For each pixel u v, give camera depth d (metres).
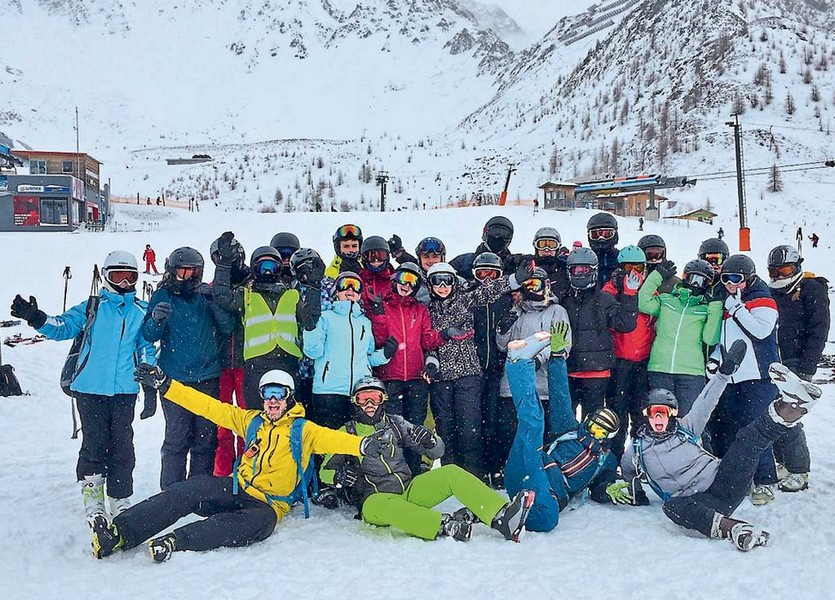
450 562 4.30
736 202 77.38
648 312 5.95
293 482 5.02
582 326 5.93
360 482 5.25
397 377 5.82
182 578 4.11
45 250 27.53
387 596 3.84
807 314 6.02
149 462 6.99
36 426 8.61
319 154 143.88
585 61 181.75
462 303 5.93
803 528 4.68
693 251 29.28
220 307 5.54
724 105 114.44
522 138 138.62
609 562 4.25
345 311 5.65
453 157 135.12
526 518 4.77
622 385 6.10
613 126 126.06
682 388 5.86
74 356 5.39
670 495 5.20
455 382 5.86
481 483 4.81
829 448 6.84
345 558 4.39
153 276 24.38
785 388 4.52
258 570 4.21
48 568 4.38
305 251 5.60
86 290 21.69
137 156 166.88
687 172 96.75
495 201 91.38
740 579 3.96
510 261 6.70
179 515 4.70
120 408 5.31
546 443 5.52
